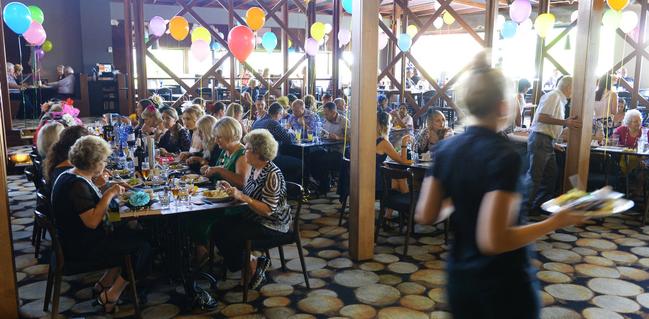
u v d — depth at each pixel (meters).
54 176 3.15
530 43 12.98
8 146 9.03
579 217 1.44
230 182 3.63
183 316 3.10
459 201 1.51
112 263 2.94
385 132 4.74
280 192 3.24
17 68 12.25
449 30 16.23
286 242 3.42
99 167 2.90
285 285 3.56
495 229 1.36
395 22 12.02
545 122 5.03
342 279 3.67
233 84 8.98
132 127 5.88
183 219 3.47
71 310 3.16
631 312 3.14
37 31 7.65
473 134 1.52
